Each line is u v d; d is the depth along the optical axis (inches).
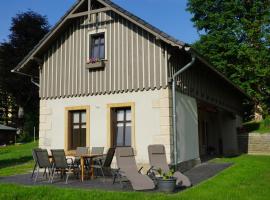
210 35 1362.0
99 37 602.2
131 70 557.3
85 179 495.2
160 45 537.3
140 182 404.8
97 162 532.7
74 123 608.1
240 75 1318.9
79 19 614.5
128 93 557.3
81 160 485.4
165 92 529.3
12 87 1653.5
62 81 616.4
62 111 610.9
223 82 848.9
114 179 452.1
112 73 572.4
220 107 854.5
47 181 479.5
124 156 454.0
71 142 605.3
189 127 601.0
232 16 1352.1
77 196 365.1
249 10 1385.3
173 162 522.9
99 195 366.0
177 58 567.8
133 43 560.4
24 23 1729.8
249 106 1446.9
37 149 490.0
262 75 1278.3
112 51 577.3
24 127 1701.5
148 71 543.2
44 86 632.4
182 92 578.2
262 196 366.6
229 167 583.8
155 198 351.9
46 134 619.2
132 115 549.0
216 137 952.3
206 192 381.4
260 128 1180.5
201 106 761.0
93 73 589.9
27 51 1669.5
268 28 1336.1
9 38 1734.7
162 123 527.2
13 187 410.0
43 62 641.0
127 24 569.3
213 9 1395.2
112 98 569.3
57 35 625.9
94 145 574.6
